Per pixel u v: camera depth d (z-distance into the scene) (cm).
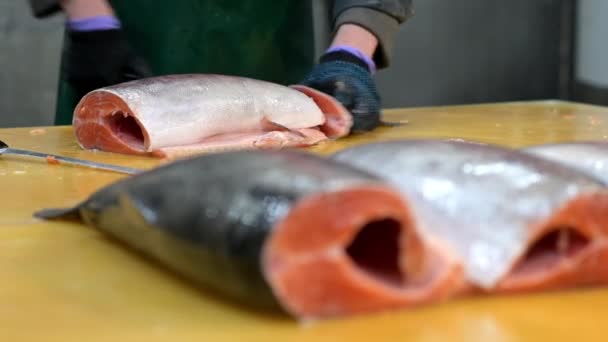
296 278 64
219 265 66
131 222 80
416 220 68
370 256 72
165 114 151
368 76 194
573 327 67
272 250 63
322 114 173
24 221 102
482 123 206
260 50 245
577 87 377
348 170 68
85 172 138
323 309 66
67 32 212
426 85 361
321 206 63
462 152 79
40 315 71
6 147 150
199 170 73
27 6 300
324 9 326
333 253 65
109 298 75
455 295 71
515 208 71
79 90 209
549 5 373
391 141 86
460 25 360
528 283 72
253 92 162
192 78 160
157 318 70
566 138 180
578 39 373
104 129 157
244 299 68
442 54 361
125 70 205
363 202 65
